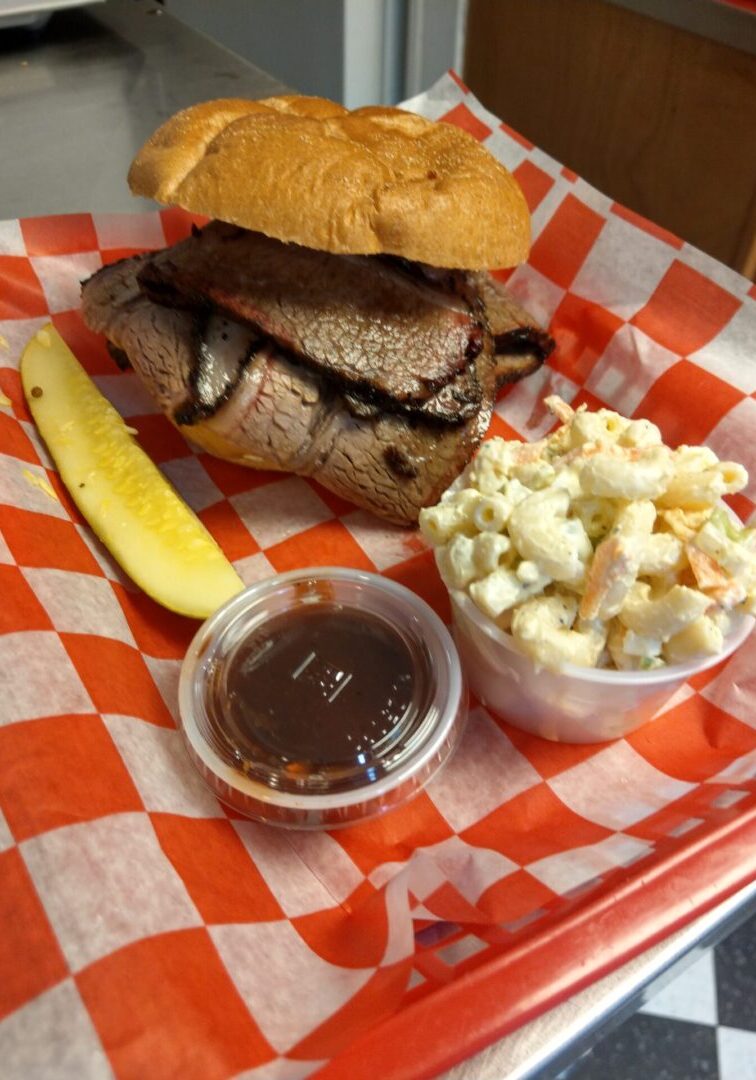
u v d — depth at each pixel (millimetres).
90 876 142
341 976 149
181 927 143
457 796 195
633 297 289
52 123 391
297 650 197
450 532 188
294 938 159
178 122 239
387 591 207
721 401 256
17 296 297
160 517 229
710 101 329
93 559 222
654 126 358
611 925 146
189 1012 129
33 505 221
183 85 423
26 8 425
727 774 190
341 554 252
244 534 256
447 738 184
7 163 365
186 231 322
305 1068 125
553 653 167
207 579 216
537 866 168
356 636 201
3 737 156
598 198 301
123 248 316
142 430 285
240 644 198
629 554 161
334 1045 129
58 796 151
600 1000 144
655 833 173
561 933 144
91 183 355
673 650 172
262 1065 125
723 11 303
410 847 184
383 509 249
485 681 202
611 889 152
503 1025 133
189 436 258
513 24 403
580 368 294
